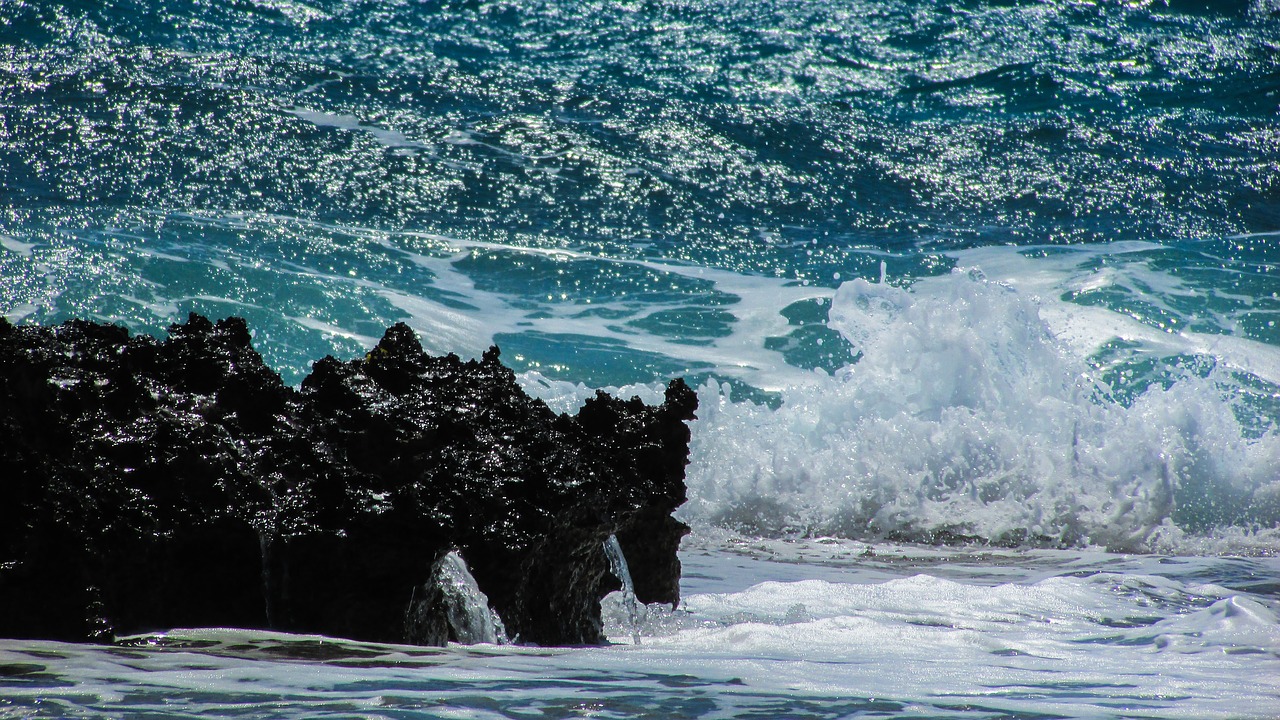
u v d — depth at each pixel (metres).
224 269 41.94
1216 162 62.72
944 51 78.38
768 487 31.02
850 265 48.72
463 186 53.16
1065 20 83.38
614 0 82.56
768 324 43.03
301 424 12.50
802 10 83.06
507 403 14.47
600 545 14.84
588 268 46.97
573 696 9.09
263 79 62.19
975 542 29.05
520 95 65.69
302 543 11.33
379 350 14.34
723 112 66.38
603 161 57.78
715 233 51.38
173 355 12.45
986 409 34.25
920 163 61.25
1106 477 31.11
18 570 9.94
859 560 25.53
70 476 10.56
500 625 12.89
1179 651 13.51
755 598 18.08
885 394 34.66
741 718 8.60
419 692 8.80
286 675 9.12
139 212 45.75
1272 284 47.50
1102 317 43.91
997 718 8.98
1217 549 28.72
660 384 37.66
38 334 11.80
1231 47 80.06
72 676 8.62
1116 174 60.66
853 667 11.62
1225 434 32.22
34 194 45.66
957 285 37.75
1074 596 18.58
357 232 47.47
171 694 8.23
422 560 11.65
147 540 10.62
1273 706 9.83
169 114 55.56
